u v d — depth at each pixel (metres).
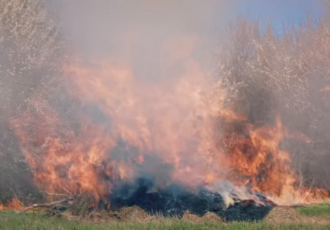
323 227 11.78
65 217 14.28
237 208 16.19
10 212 15.55
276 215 14.39
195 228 11.60
